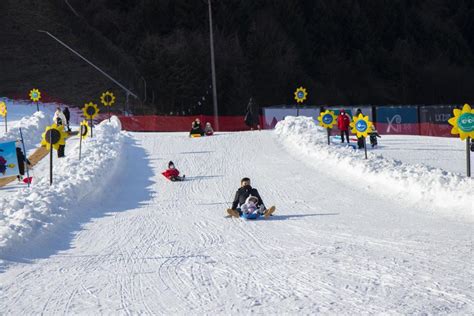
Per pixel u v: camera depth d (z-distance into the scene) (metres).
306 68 108.88
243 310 9.82
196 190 25.92
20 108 68.62
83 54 87.19
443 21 130.62
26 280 12.40
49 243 16.14
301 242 15.30
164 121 63.59
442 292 10.25
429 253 13.28
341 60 111.62
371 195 22.73
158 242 16.09
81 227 18.48
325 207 20.97
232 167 31.36
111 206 22.77
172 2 101.75
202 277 12.12
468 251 13.35
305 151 34.16
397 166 25.58
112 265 13.54
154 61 84.31
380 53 116.12
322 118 34.72
